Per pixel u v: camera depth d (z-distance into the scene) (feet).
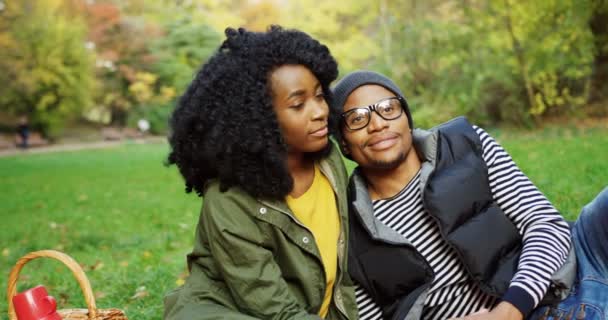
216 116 7.77
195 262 8.43
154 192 36.52
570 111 44.78
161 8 126.72
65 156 79.30
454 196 7.94
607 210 7.44
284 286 7.76
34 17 107.76
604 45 43.55
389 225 8.41
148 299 13.44
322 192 8.56
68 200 36.88
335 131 8.70
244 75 7.72
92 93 115.55
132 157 69.77
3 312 13.79
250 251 7.73
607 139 30.30
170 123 8.36
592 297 7.30
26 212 33.58
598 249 7.50
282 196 7.91
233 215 7.82
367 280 8.41
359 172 8.89
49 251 8.43
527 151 29.19
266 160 7.72
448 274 8.06
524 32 42.27
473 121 47.57
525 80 43.60
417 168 8.62
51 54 106.73
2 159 79.61
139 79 115.96
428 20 48.83
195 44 117.08
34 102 110.11
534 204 8.04
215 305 7.93
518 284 7.26
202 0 119.24
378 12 57.62
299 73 7.74
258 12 111.14
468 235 7.82
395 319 8.01
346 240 8.41
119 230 25.03
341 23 65.31
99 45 116.37
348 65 61.11
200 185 8.46
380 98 8.41
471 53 46.52
